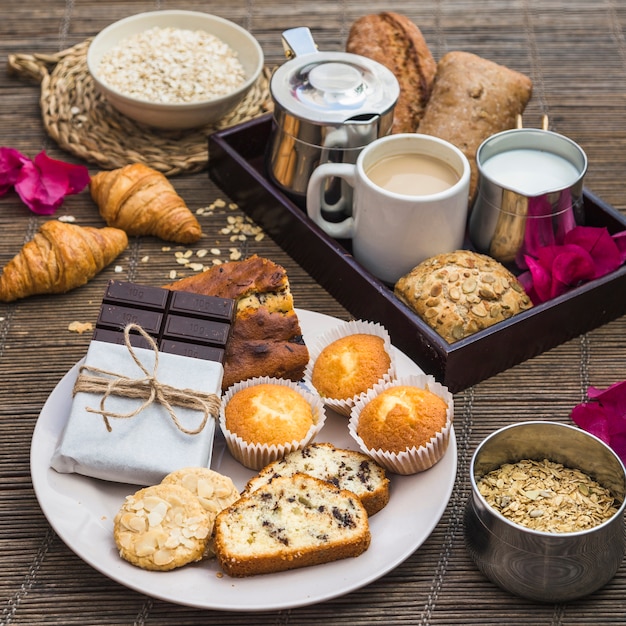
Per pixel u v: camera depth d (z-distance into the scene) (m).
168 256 1.41
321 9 1.70
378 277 1.36
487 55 1.63
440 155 1.36
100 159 1.48
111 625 1.15
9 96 1.57
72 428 1.19
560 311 1.31
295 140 1.38
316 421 1.23
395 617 1.15
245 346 1.26
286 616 1.15
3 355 1.33
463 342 1.27
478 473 1.19
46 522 1.21
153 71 1.51
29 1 1.70
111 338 1.23
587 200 1.40
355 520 1.15
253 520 1.15
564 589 1.14
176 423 1.19
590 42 1.66
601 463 1.17
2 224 1.44
